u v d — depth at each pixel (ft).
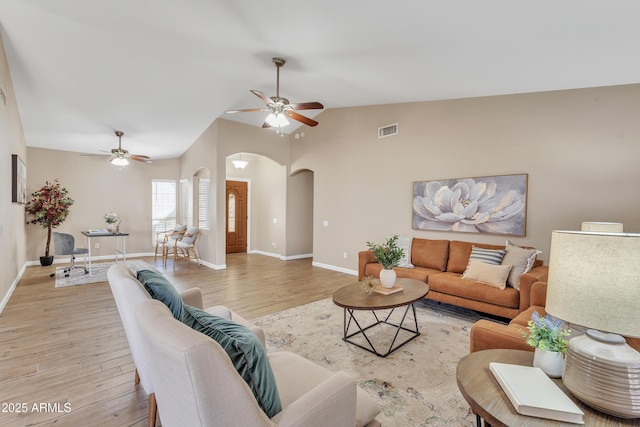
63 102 15.57
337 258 20.10
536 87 11.84
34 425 5.88
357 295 9.57
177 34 10.54
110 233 19.12
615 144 10.94
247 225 27.99
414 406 6.51
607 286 3.14
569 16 6.78
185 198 25.58
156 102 16.63
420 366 8.14
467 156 14.34
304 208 25.30
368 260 14.89
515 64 9.77
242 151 21.21
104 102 15.93
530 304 9.36
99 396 6.80
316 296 14.49
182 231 22.71
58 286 15.70
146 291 4.99
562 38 7.79
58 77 13.55
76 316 11.58
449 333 10.29
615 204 10.94
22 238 18.65
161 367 2.97
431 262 14.12
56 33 10.84
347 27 8.64
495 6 6.74
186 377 2.60
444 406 6.51
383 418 6.13
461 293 11.54
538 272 10.35
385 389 7.11
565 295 3.46
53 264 21.48
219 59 12.45
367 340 8.98
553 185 12.10
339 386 3.87
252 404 2.93
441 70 10.98
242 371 3.44
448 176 14.96
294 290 15.49
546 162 12.26
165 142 22.54
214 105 17.80
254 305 13.16
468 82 11.98
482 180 13.75
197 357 2.58
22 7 9.45
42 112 16.37
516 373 4.04
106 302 13.23
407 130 16.52
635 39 7.51
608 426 3.20
